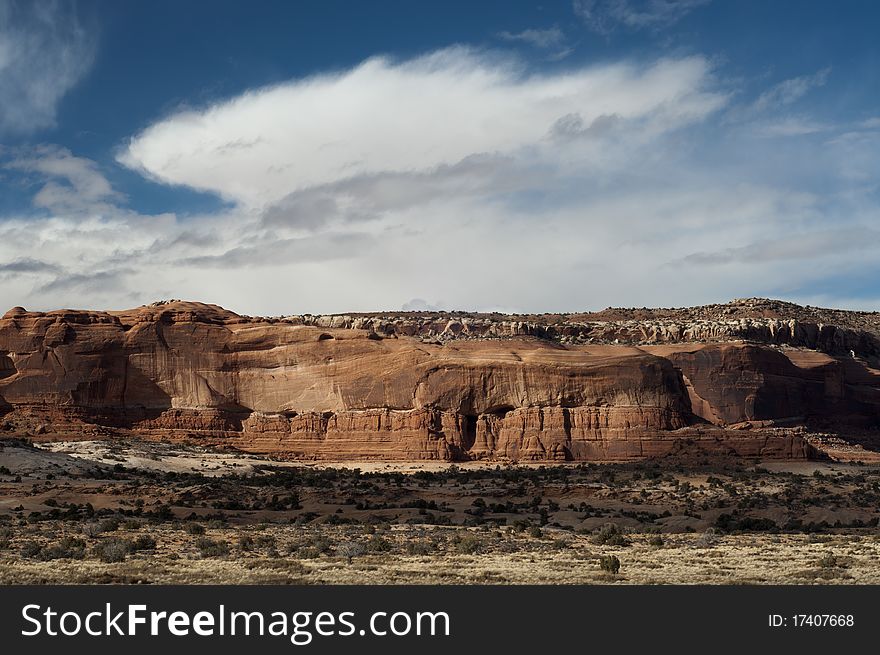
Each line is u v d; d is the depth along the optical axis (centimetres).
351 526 7375
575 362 13788
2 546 5625
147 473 10888
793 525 7744
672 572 4728
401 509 8688
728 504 9156
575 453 13375
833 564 4994
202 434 14162
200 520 7681
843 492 10006
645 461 12788
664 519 8344
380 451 13638
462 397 13812
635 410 13425
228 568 4828
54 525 6844
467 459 13525
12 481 9675
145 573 4619
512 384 13788
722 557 5431
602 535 6369
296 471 12319
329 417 14112
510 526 7394
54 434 13425
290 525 7494
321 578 4431
